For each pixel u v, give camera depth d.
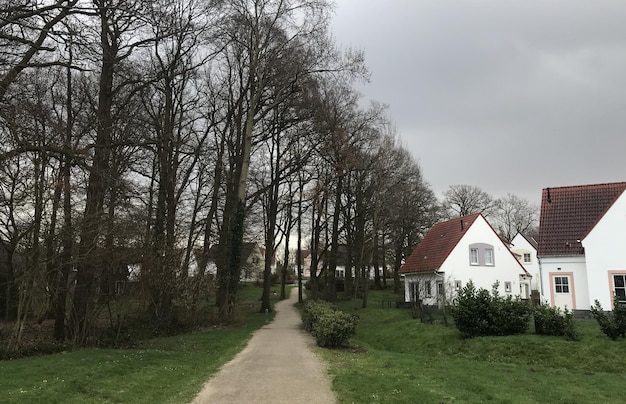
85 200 16.00
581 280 26.25
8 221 14.28
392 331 23.42
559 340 16.88
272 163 37.34
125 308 18.09
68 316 16.39
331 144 33.75
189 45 25.02
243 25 26.91
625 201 24.89
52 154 14.98
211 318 24.75
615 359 15.10
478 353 17.22
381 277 68.94
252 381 10.70
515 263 36.88
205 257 24.69
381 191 38.94
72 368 10.99
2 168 13.33
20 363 11.71
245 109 31.41
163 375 11.53
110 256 16.12
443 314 22.73
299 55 27.97
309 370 12.00
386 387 9.91
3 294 19.58
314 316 20.12
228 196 31.16
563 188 30.16
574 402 10.30
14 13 13.96
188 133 27.09
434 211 53.97
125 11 15.51
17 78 14.97
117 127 21.03
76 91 21.80
